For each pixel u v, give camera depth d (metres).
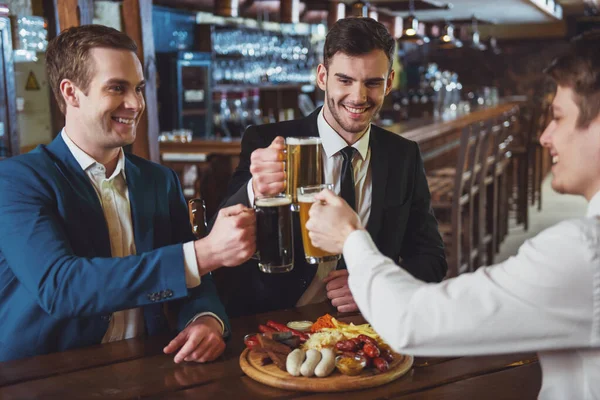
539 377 1.59
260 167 1.70
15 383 1.56
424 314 1.23
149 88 3.80
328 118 2.23
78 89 1.77
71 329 1.80
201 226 2.02
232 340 1.83
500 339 1.20
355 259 1.38
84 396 1.48
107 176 1.91
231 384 1.54
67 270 1.64
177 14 6.97
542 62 14.56
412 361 1.63
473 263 5.39
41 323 1.76
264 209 1.65
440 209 5.52
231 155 5.21
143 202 1.95
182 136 5.70
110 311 1.67
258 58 7.93
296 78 8.60
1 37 3.74
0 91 3.75
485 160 5.34
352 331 1.72
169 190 2.05
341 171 2.23
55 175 1.79
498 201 6.47
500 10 10.57
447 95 9.77
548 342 1.19
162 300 1.67
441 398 1.47
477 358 1.71
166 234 2.00
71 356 1.73
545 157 11.48
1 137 3.79
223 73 7.55
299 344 1.68
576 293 1.16
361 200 2.26
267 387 1.52
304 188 1.61
